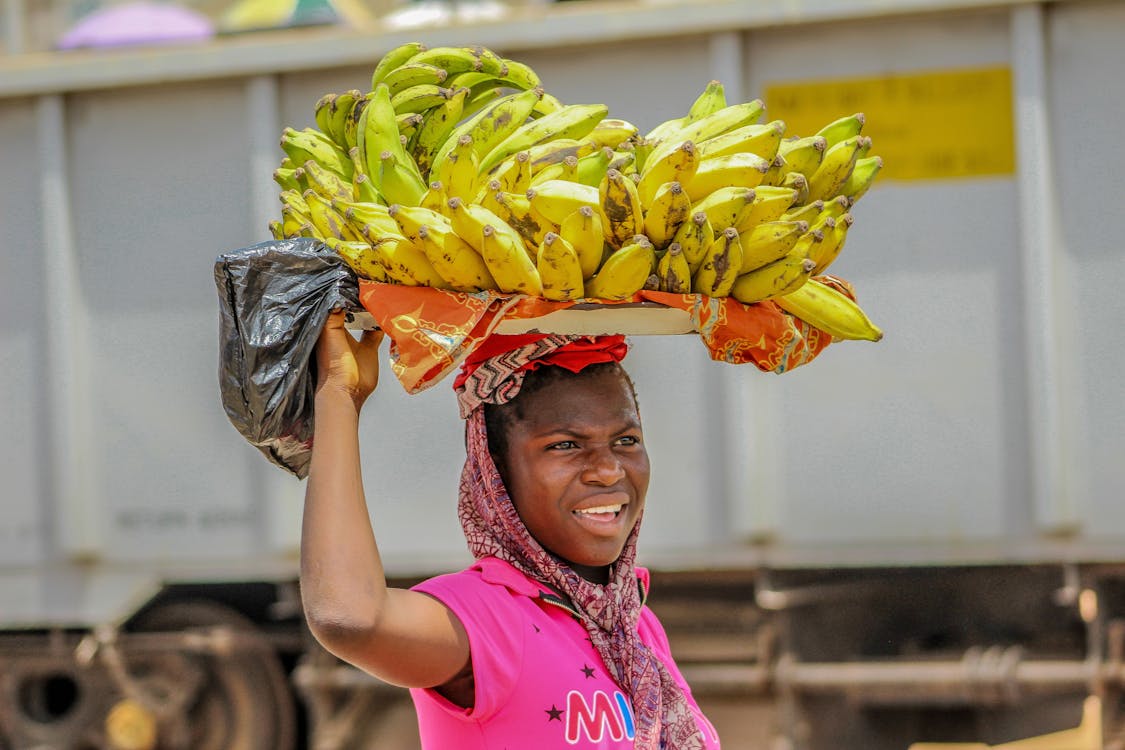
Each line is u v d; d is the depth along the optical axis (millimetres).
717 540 10023
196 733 11344
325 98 4582
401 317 3760
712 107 4613
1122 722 9844
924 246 9688
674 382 10023
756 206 3895
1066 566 9734
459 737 3824
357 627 3492
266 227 10531
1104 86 9492
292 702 11367
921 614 10297
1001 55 9578
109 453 10906
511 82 4766
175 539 10867
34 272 10938
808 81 9797
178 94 10664
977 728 10445
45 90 10695
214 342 10695
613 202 3730
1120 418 9516
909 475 9758
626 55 9945
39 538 11062
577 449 3994
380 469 10445
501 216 3834
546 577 3994
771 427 9938
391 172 4020
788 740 10227
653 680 3996
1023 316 9562
